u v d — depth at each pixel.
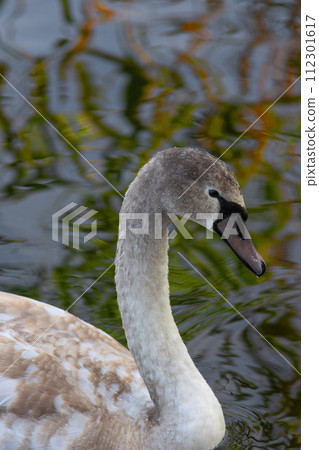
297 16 12.46
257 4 12.71
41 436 6.20
